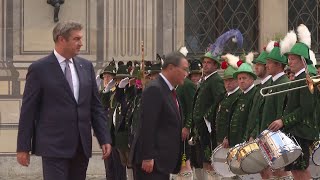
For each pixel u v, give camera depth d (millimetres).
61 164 10445
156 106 10938
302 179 12773
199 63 16719
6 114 19797
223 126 14938
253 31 20797
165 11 20188
